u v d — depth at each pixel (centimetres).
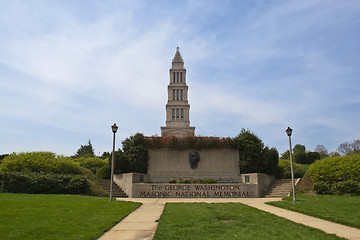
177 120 8100
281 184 2542
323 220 1145
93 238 848
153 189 2181
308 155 5997
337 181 2217
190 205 1555
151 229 988
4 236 798
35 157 2364
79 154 8700
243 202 1800
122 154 2655
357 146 7375
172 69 8538
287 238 846
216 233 905
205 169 2686
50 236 831
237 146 2728
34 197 1489
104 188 2372
